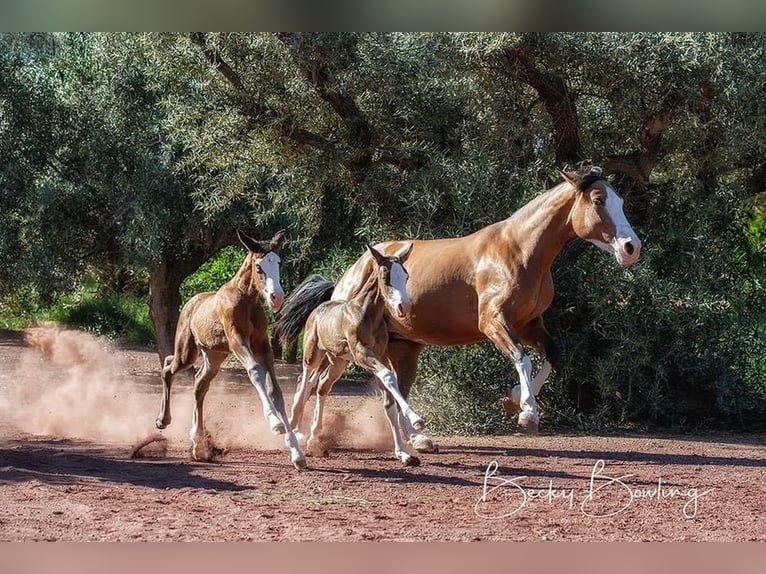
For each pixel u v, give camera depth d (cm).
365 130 1416
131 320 2692
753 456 1059
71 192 1784
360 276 1015
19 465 877
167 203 1755
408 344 1059
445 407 1269
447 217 1352
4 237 1756
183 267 1897
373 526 666
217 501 743
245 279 898
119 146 1789
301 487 808
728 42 1251
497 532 651
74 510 697
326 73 1395
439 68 1374
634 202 1381
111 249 1855
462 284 991
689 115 1319
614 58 1305
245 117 1428
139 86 1786
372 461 958
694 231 1306
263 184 1730
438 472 897
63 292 1927
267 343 924
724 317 1311
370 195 1395
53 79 1825
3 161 1755
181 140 1609
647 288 1266
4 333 2634
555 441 1170
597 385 1321
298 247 1792
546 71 1341
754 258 1413
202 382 947
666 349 1309
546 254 965
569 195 955
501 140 1375
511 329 950
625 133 1405
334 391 1719
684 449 1106
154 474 853
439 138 1409
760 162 1377
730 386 1319
